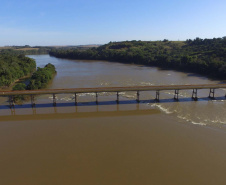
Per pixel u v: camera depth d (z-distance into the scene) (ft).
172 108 159.12
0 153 96.22
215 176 79.51
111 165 86.22
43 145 103.30
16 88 189.67
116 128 123.34
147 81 266.77
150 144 103.30
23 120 137.69
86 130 120.98
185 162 88.43
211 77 289.94
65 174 80.69
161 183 75.66
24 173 81.56
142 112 151.43
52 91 166.20
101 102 175.63
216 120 133.69
